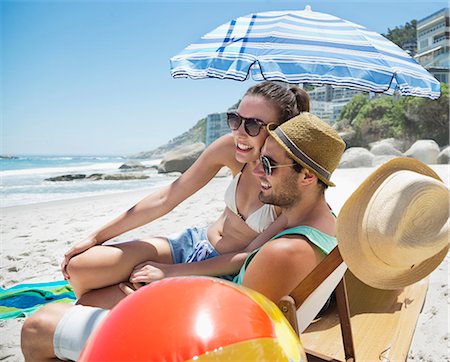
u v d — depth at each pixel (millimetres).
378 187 1829
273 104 2371
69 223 8469
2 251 6176
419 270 2027
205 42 3576
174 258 2678
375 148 27203
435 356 3248
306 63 3084
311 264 1836
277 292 1813
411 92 3277
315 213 1990
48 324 1873
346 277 3111
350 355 2086
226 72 3223
